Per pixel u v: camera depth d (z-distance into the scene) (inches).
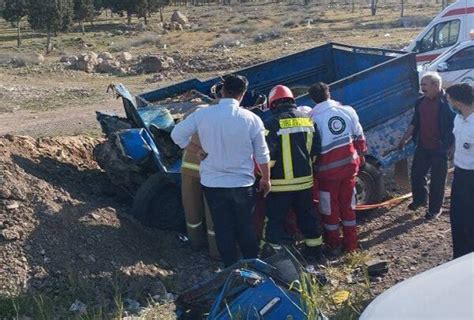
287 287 203.0
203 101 349.4
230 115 237.1
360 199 321.4
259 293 190.4
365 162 320.2
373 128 333.4
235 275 194.5
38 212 273.6
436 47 690.2
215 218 243.1
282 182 260.7
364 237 303.6
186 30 2096.5
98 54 1429.6
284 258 212.7
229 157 238.4
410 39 1326.3
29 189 286.4
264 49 1371.8
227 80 241.1
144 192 294.7
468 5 668.1
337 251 284.8
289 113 264.1
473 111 238.4
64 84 1077.1
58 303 235.5
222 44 1545.3
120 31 2153.1
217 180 239.6
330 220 281.0
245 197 241.1
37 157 336.8
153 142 300.5
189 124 240.8
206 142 238.5
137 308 236.2
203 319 201.2
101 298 240.7
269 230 264.8
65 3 1974.7
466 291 113.9
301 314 187.6
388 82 333.4
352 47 405.1
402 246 287.3
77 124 688.4
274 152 259.3
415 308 113.1
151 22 2448.3
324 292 230.2
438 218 315.3
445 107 303.7
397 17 1941.4
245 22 2151.8
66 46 1819.6
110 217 289.0
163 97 365.1
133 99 343.9
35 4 1871.3
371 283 251.8
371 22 1817.2
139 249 277.7
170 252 284.8
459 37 672.4
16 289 238.4
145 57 1222.9
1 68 1274.6
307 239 272.5
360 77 327.0
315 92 279.7
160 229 298.4
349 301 226.1
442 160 309.0
